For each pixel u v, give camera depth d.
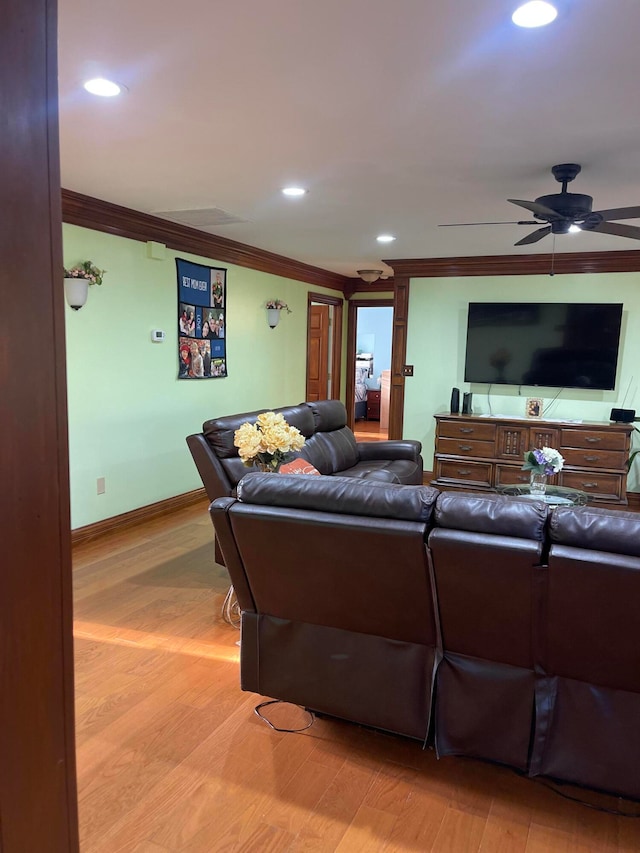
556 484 5.41
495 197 3.55
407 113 2.31
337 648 2.04
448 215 4.04
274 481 1.98
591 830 1.71
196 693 2.35
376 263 6.43
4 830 0.88
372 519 1.78
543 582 1.61
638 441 5.53
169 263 4.62
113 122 2.44
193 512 4.88
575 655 1.70
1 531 0.83
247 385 5.82
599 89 2.07
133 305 4.30
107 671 2.49
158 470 4.71
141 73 2.00
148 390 4.53
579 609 1.60
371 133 2.54
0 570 0.84
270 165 3.00
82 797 1.79
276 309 6.09
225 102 2.23
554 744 1.77
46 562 0.91
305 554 1.90
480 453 5.68
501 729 1.83
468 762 2.00
